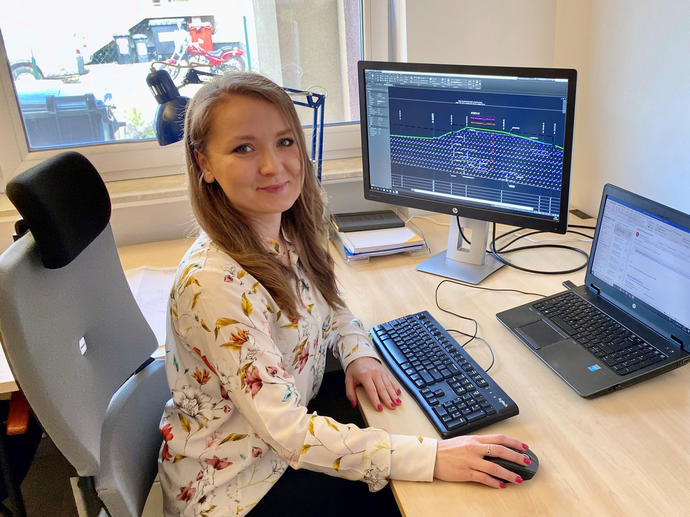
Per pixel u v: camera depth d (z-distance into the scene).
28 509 1.84
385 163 1.56
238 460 1.04
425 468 0.92
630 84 1.59
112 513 1.01
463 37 1.80
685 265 1.06
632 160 1.62
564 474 0.90
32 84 1.78
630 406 1.03
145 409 1.17
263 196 1.01
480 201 1.46
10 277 0.86
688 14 1.37
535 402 1.05
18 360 0.87
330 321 1.24
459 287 1.46
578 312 1.25
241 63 1.91
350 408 1.42
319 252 1.20
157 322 1.41
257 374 0.94
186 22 1.82
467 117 1.39
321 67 1.97
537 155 1.33
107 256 1.17
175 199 1.80
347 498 1.15
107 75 1.82
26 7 1.70
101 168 1.89
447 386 1.09
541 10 1.81
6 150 1.79
